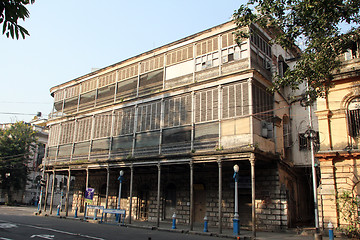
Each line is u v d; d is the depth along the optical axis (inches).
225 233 653.3
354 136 619.2
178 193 913.5
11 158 1663.4
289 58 974.4
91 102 1096.8
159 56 933.8
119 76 1032.2
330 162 630.5
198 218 865.5
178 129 811.4
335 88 656.4
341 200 594.2
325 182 629.6
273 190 740.7
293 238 586.2
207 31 835.4
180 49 885.8
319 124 658.2
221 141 723.4
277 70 856.9
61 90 1234.0
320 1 424.8
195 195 888.9
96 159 982.4
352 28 498.9
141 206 1002.1
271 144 756.0
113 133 971.9
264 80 769.6
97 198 1145.4
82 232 608.1
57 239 500.7
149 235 598.5
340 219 604.7
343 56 657.0
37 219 872.9
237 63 759.1
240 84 731.4
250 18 509.4
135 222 890.1
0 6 195.2
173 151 800.9
